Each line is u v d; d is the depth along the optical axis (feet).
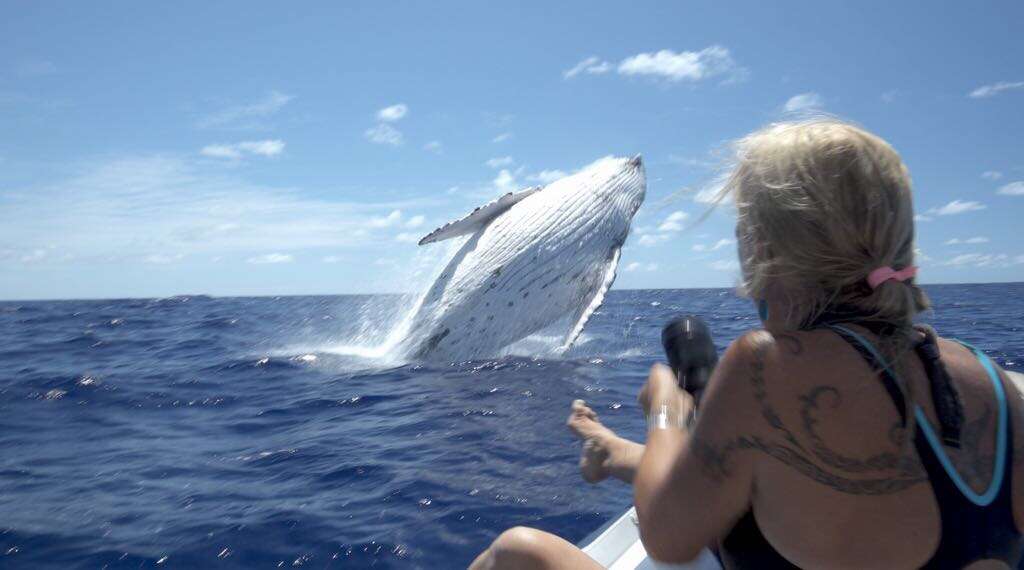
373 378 36.99
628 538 10.38
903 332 5.19
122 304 155.33
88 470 21.91
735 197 5.86
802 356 5.12
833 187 5.22
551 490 18.56
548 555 7.62
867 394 4.95
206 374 39.09
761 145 5.65
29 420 28.94
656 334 56.80
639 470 6.42
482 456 21.84
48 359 46.96
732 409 5.32
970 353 5.60
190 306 138.72
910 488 4.91
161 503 18.76
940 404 5.07
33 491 19.95
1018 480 5.24
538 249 41.14
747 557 5.82
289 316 92.12
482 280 41.14
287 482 20.25
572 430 8.92
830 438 4.94
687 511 5.70
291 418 28.78
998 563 5.19
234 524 16.97
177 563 15.03
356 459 22.12
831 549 5.10
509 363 40.22
